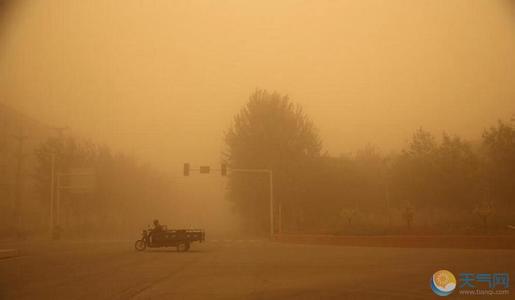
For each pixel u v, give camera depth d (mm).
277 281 12609
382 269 14836
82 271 15484
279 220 43875
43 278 13617
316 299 9805
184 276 13945
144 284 12227
